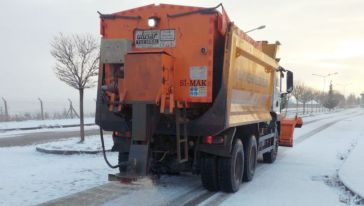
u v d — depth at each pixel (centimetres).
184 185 938
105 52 772
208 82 768
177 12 785
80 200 762
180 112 780
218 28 767
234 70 813
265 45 1271
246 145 981
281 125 1511
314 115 5875
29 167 1114
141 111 715
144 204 752
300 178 1052
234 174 871
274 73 1247
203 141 816
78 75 1527
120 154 879
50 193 815
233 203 788
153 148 802
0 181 925
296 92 6297
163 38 794
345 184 915
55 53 1827
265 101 1166
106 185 890
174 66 780
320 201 813
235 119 844
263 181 1012
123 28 823
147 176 723
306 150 1631
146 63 715
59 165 1147
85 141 1625
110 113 823
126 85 724
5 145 1659
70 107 3728
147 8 806
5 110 3155
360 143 1811
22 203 739
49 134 2172
